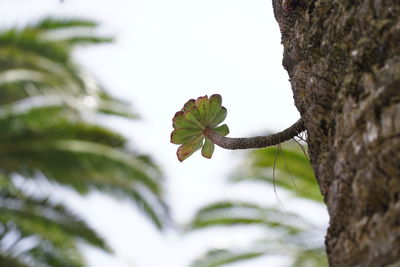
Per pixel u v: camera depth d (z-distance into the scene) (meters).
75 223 11.31
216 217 11.52
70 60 11.20
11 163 11.50
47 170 11.58
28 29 11.26
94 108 11.20
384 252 1.26
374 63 1.43
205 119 2.28
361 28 1.48
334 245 1.43
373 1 1.46
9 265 10.62
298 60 1.74
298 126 1.97
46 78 11.00
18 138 11.45
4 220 11.07
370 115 1.38
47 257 10.94
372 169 1.34
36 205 11.31
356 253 1.34
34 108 11.50
